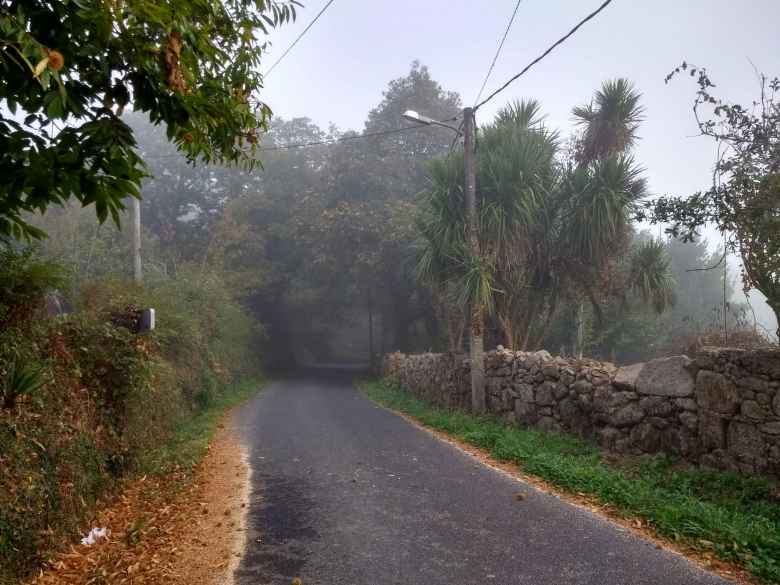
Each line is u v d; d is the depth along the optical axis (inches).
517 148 491.2
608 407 328.5
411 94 1150.3
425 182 1099.3
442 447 363.9
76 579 178.5
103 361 277.6
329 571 174.6
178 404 473.7
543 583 162.9
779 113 305.6
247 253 1294.3
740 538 184.1
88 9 141.5
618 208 476.1
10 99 141.0
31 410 199.5
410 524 214.4
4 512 164.6
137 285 464.1
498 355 461.7
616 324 817.5
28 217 706.8
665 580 163.5
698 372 271.3
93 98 153.9
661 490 241.0
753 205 302.4
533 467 288.8
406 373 760.3
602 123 524.4
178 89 157.8
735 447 249.4
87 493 229.5
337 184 1171.9
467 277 464.8
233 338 887.1
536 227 509.0
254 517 228.7
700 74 313.1
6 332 197.3
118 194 148.1
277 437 414.0
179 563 184.7
